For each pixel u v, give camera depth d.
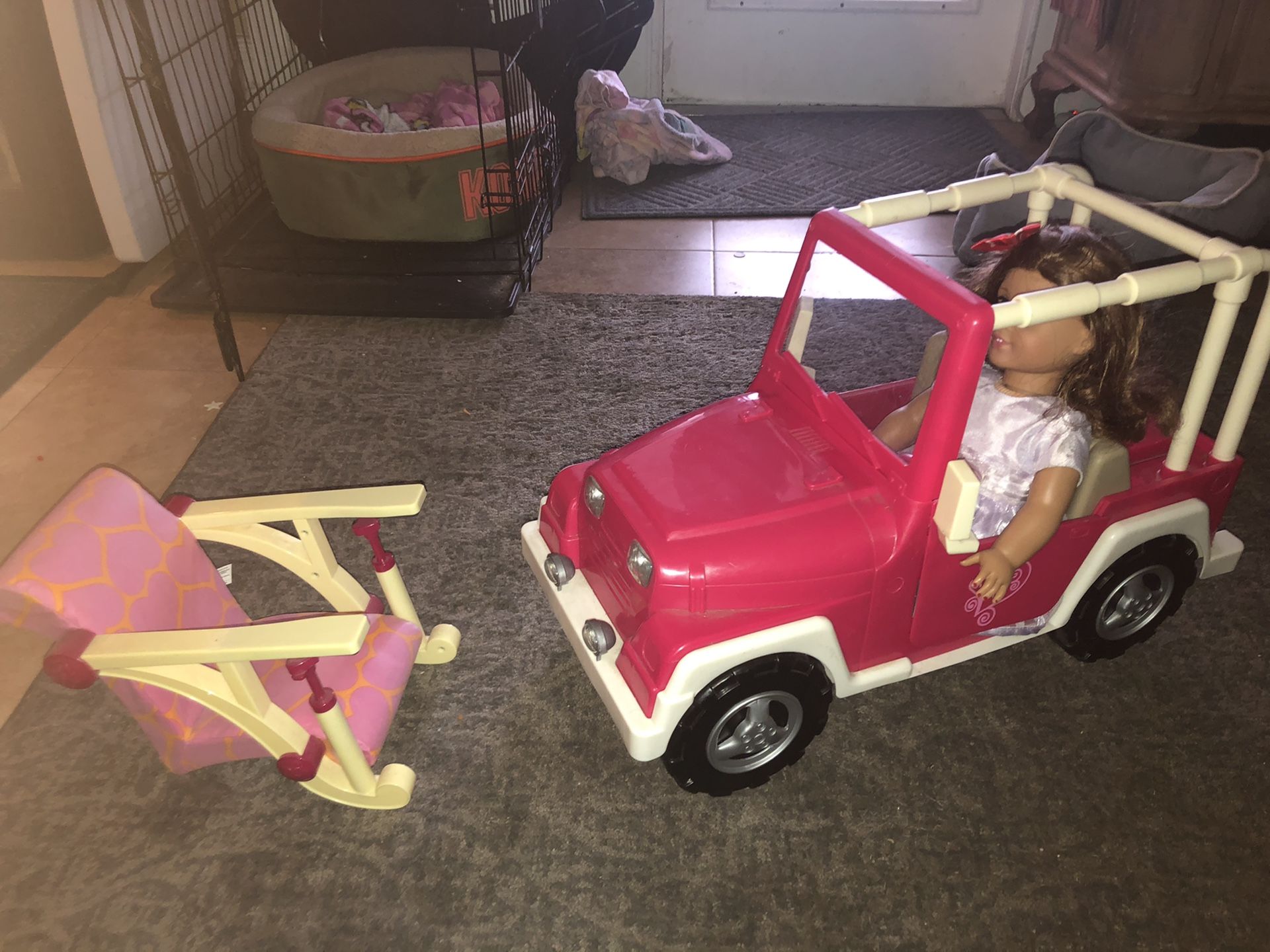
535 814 1.35
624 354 2.32
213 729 1.26
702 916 1.23
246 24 3.10
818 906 1.24
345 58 3.17
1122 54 2.70
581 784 1.39
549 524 1.46
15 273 2.66
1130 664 1.55
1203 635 1.60
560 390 2.20
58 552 1.12
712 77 3.73
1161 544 1.43
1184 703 1.49
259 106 2.76
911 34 3.59
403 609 1.47
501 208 2.70
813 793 1.37
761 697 1.27
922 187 3.11
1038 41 3.48
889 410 1.46
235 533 1.35
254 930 1.22
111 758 1.42
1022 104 3.61
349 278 2.59
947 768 1.40
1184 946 1.20
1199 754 1.42
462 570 1.74
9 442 2.06
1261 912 1.23
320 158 2.60
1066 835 1.32
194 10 2.86
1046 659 1.56
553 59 3.04
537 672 1.55
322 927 1.23
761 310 2.50
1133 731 1.45
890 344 2.29
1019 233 1.26
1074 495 1.28
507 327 2.43
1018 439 1.27
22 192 2.61
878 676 1.33
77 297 2.54
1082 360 1.22
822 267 2.67
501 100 2.89
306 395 2.19
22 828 1.33
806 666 1.25
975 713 1.48
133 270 2.70
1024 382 1.28
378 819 1.34
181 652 1.05
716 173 3.23
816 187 3.12
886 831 1.33
